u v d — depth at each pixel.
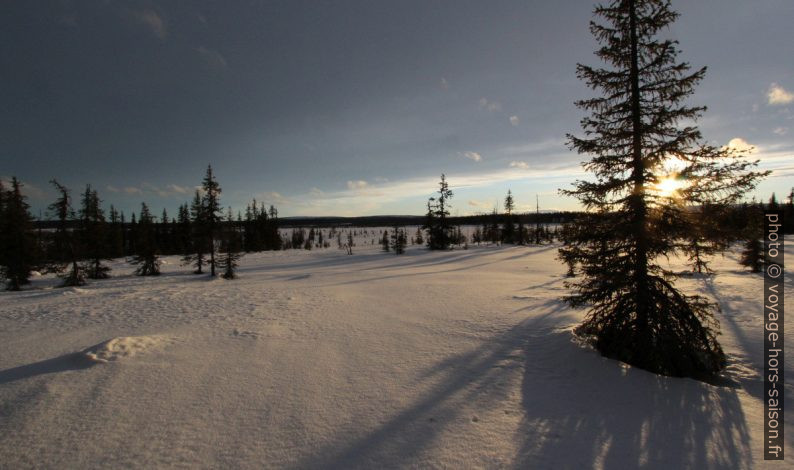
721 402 5.25
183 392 5.76
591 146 7.13
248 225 74.75
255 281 24.80
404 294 15.91
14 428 4.65
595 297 7.29
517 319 10.60
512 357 7.36
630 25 6.76
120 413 5.05
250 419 4.90
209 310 12.76
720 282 17.19
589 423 4.73
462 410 5.13
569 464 3.88
